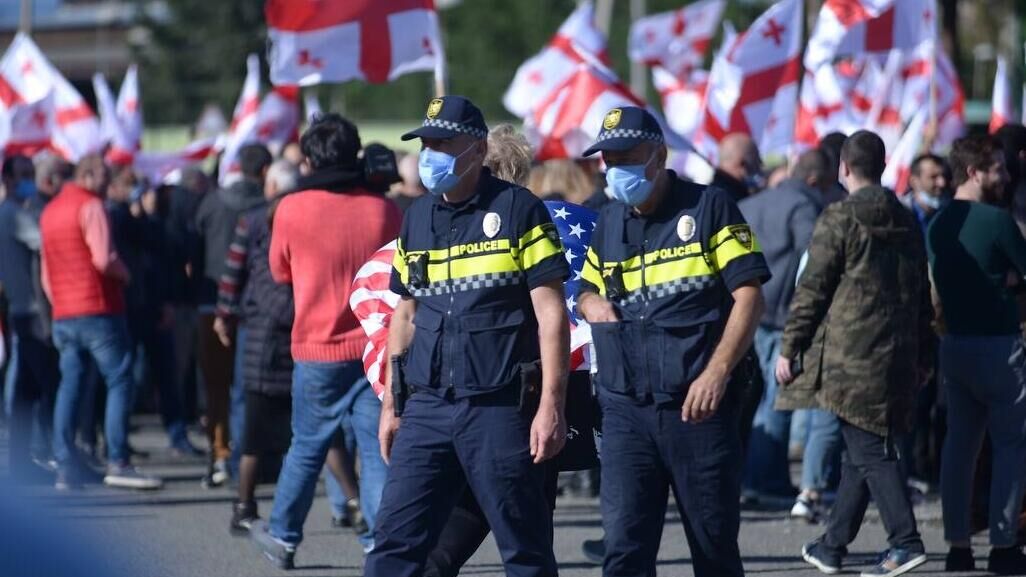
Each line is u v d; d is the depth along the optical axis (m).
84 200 38.59
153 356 48.03
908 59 55.91
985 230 28.06
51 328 41.75
